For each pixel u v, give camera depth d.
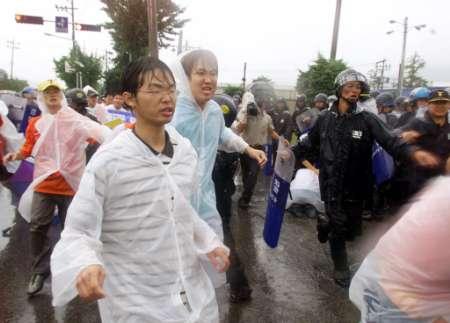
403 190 4.35
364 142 3.93
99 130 4.00
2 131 5.54
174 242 1.84
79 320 3.61
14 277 4.38
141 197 1.79
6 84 35.12
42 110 4.05
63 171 3.94
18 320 3.59
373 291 1.61
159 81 1.83
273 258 5.00
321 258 5.02
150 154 1.83
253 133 6.87
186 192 1.94
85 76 43.25
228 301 3.91
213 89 2.95
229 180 3.75
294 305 3.87
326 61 16.83
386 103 8.06
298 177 6.52
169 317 1.80
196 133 2.95
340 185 4.00
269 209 4.26
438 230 1.34
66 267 1.62
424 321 1.45
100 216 1.75
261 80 7.17
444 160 4.12
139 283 1.80
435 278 1.38
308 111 8.22
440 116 4.20
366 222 6.06
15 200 7.11
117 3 32.41
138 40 32.97
